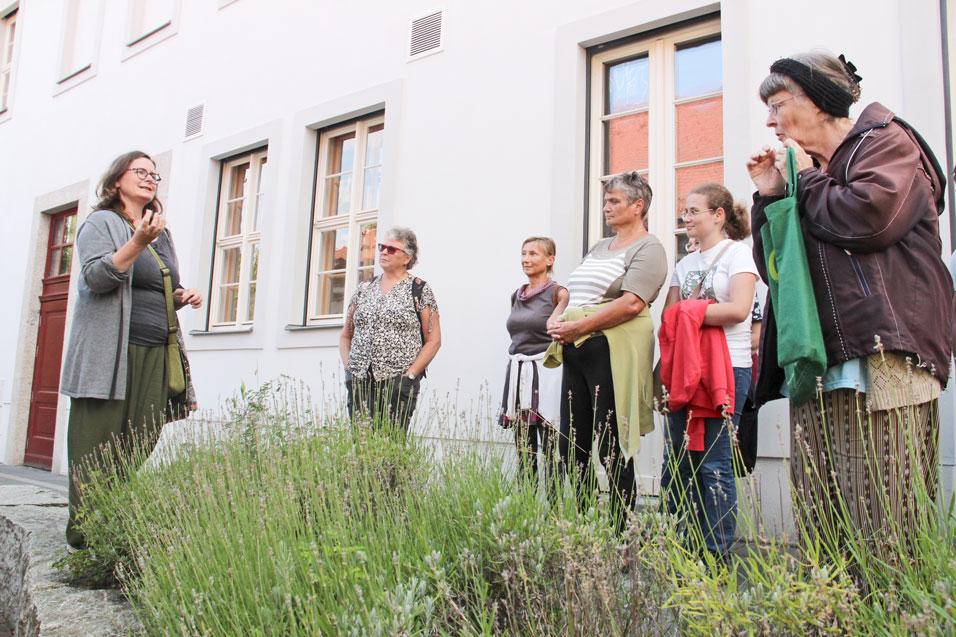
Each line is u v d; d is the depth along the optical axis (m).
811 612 1.42
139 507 2.73
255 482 2.70
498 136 5.20
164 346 3.53
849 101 1.94
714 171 4.32
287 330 6.45
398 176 5.80
